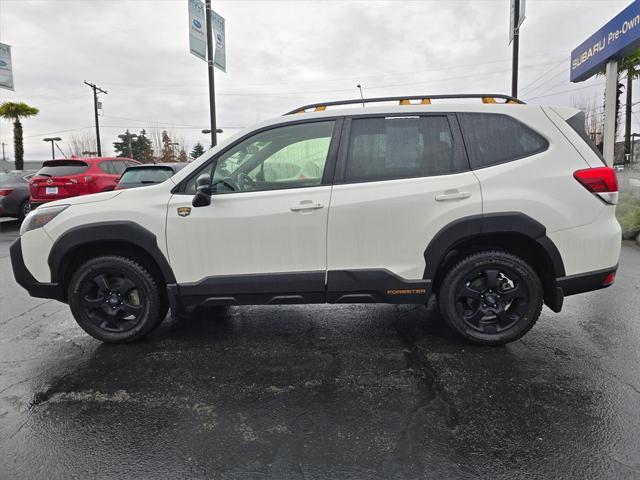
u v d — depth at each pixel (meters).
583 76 10.30
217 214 3.28
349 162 3.29
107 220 3.36
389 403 2.68
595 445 2.24
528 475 2.04
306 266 3.29
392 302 3.32
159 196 3.38
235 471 2.12
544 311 4.22
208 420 2.55
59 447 2.33
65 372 3.19
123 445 2.34
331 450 2.25
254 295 3.36
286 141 3.36
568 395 2.71
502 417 2.50
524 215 3.10
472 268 3.28
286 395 2.81
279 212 3.24
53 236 3.42
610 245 3.14
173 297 3.39
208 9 13.02
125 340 3.60
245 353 3.45
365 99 3.45
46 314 4.52
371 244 3.23
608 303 4.43
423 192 3.17
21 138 28.06
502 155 3.21
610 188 3.12
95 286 3.58
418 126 3.29
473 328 3.38
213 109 13.45
